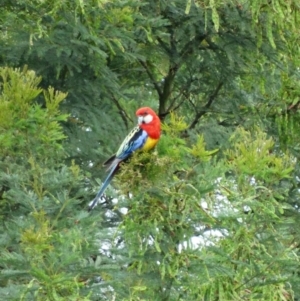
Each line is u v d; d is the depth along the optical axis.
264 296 12.63
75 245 11.62
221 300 12.38
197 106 18.88
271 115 18.41
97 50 15.30
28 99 12.26
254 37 17.59
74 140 16.39
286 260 12.71
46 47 15.66
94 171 16.69
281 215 16.73
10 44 16.48
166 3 17.52
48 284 11.15
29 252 11.34
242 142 13.39
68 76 16.89
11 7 16.08
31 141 12.38
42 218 11.78
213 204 12.12
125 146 12.10
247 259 12.63
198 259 11.97
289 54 17.58
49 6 15.63
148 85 19.50
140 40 17.75
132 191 11.70
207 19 17.23
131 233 11.73
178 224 11.84
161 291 12.35
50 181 12.54
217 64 18.20
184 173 12.70
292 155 18.00
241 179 12.35
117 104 17.97
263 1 16.23
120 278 12.16
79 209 15.70
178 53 18.20
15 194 12.42
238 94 18.55
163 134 12.56
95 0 15.34
